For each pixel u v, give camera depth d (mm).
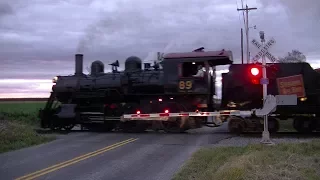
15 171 8156
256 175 6434
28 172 8039
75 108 17641
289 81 14836
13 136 12781
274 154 8719
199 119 15797
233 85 15594
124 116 16203
